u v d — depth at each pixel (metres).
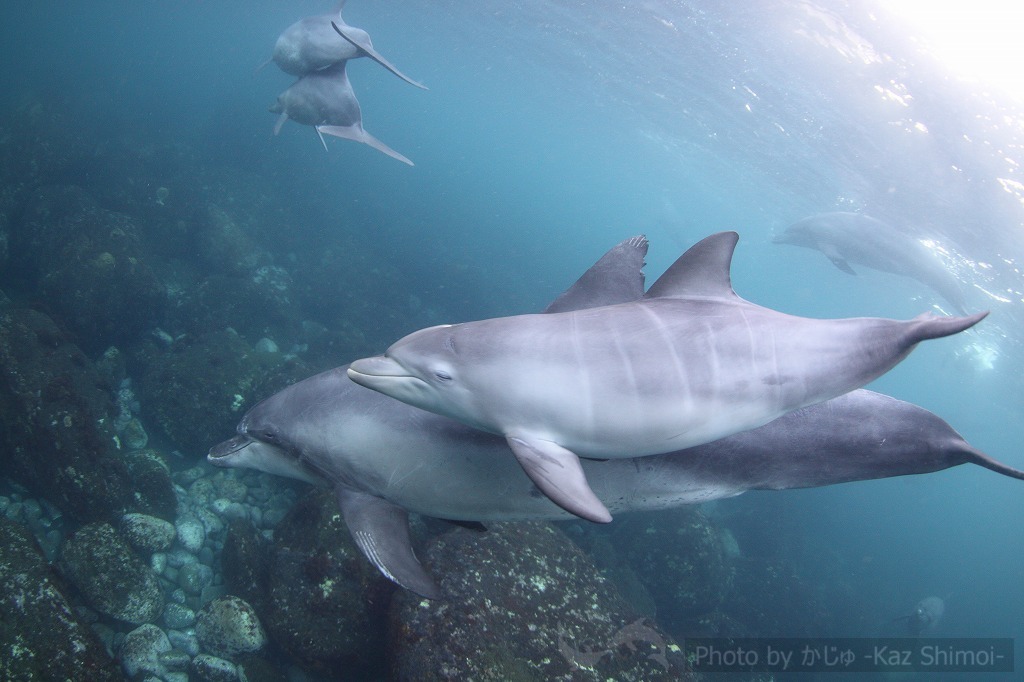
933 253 23.92
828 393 3.31
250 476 8.27
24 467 6.64
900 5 13.02
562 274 35.94
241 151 26.83
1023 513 72.69
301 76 10.27
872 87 16.58
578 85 36.28
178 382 8.81
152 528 6.69
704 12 17.41
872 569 25.22
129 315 10.59
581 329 3.32
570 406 3.21
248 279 14.50
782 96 20.38
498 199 59.69
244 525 6.95
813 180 27.28
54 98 24.16
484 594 5.68
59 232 10.82
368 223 27.08
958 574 34.94
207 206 16.31
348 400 4.70
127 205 16.02
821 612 15.30
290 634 5.94
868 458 4.20
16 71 32.22
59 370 7.18
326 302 17.23
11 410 6.68
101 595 5.78
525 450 3.21
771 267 87.12
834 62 16.56
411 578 4.04
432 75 72.44
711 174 41.91
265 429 5.11
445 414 3.66
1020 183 15.99
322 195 26.38
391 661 5.34
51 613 4.80
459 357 3.40
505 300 25.08
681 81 24.36
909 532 35.50
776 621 14.37
